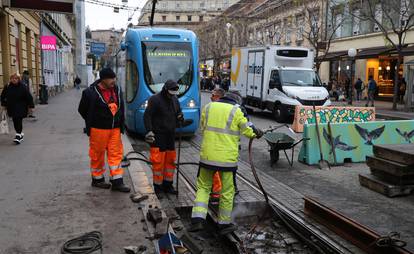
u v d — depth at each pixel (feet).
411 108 75.25
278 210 21.01
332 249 16.84
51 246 14.96
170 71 40.63
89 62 210.59
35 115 56.08
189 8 305.32
